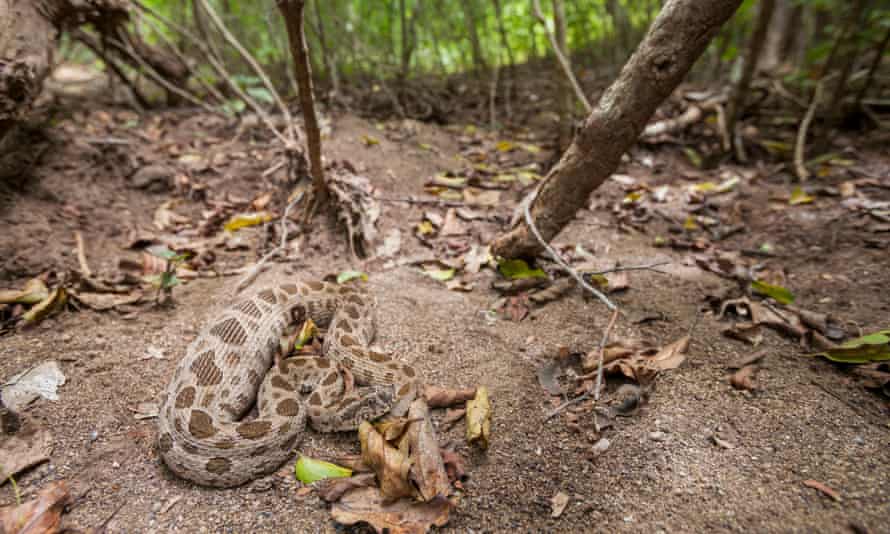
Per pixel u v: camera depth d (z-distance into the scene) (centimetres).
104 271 86
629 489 50
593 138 71
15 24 92
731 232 103
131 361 68
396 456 50
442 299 82
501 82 184
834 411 57
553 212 80
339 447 58
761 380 63
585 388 63
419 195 115
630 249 98
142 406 61
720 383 63
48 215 96
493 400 62
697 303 80
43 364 65
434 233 101
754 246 97
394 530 46
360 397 60
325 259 93
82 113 139
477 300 82
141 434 58
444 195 116
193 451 53
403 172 124
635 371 63
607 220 110
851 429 55
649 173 133
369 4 169
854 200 105
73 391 62
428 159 133
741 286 82
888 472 49
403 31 155
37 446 55
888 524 44
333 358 70
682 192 120
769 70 202
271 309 75
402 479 49
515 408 61
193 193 111
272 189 112
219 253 96
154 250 70
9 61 86
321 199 100
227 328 69
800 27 209
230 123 141
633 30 184
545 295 82
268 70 177
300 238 98
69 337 71
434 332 75
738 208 110
